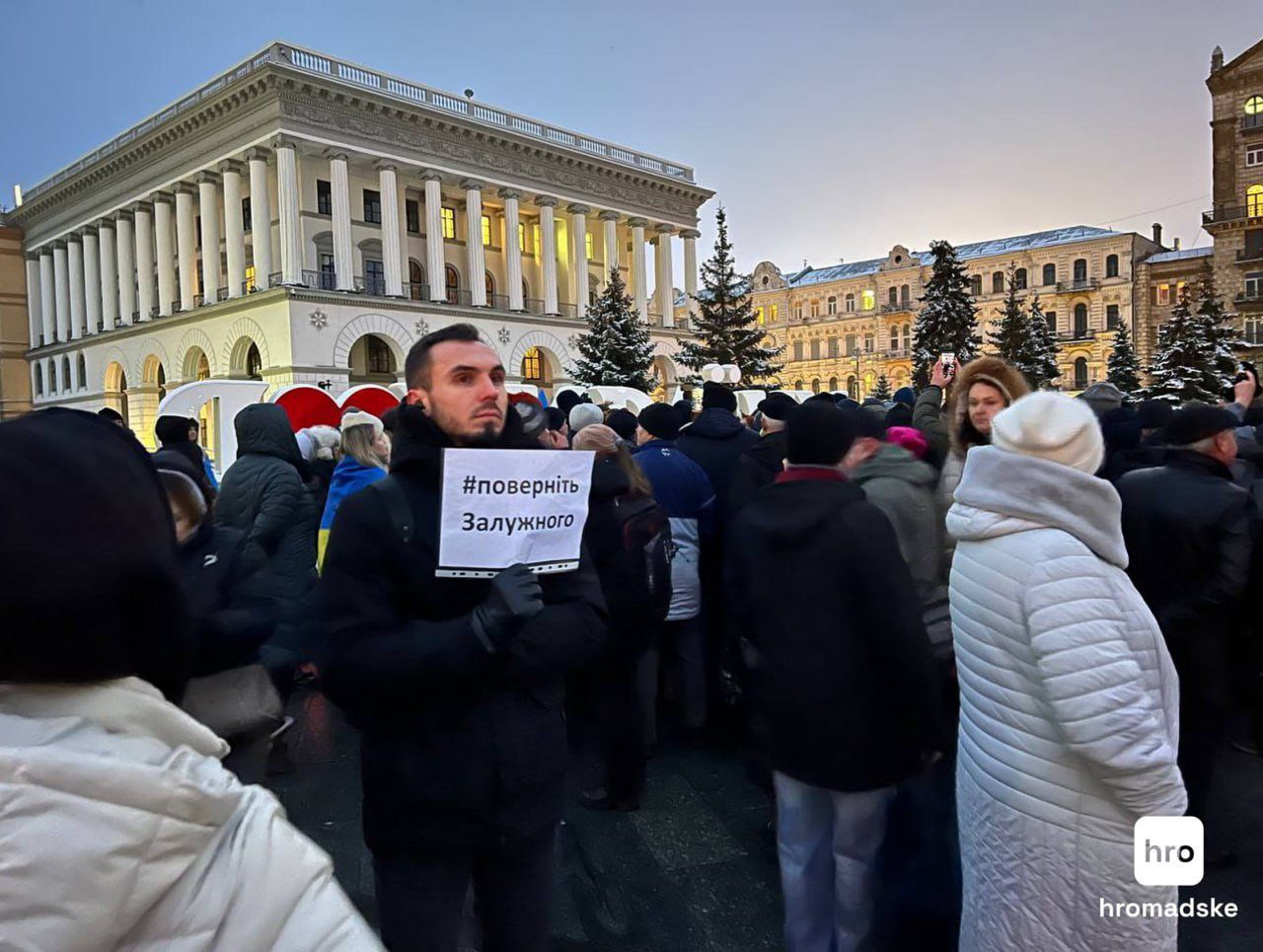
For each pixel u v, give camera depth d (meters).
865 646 2.24
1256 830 3.35
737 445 4.68
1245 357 43.25
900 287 69.56
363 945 0.79
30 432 0.77
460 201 40.06
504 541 1.70
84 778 0.65
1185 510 3.04
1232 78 43.38
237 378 33.41
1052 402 1.89
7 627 0.70
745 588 2.44
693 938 2.74
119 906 0.64
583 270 41.81
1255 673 3.60
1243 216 43.38
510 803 1.73
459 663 1.57
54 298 46.47
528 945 1.81
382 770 1.72
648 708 4.18
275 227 34.00
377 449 4.95
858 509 2.29
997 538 1.91
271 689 2.51
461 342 1.77
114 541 0.75
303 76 30.92
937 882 2.86
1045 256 63.31
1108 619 1.71
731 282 33.62
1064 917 1.77
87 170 40.16
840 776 2.24
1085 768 1.75
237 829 0.77
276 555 4.24
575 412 5.59
